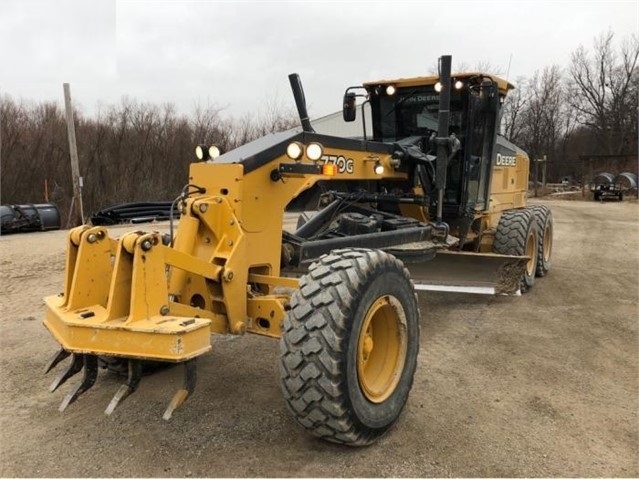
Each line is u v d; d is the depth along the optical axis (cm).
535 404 394
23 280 782
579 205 2639
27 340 513
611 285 783
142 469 303
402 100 676
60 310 321
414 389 415
